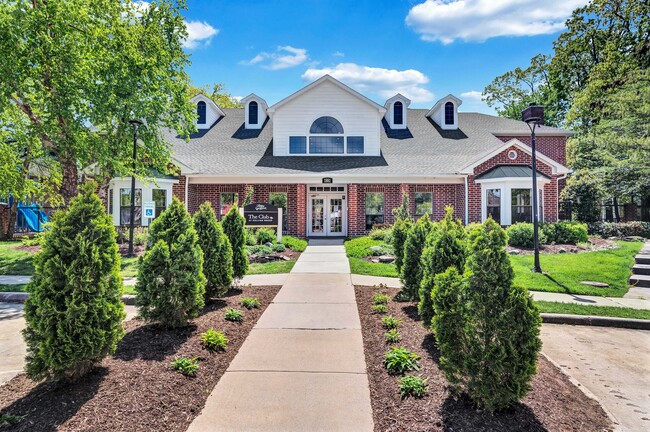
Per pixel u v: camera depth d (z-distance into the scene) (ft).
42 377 10.84
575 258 37.37
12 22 35.63
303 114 63.93
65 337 10.72
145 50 44.83
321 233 62.90
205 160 60.39
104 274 11.81
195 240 16.48
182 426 10.00
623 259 36.65
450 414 10.14
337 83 63.52
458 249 16.57
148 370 12.24
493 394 9.84
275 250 43.98
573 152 75.87
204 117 71.26
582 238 45.47
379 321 18.54
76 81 39.68
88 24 40.63
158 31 45.57
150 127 45.27
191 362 13.04
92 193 12.19
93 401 10.36
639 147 57.98
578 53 102.73
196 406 11.02
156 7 47.19
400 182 57.57
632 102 60.29
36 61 37.76
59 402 10.29
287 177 56.95
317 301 23.24
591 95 83.05
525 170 53.01
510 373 9.83
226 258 21.59
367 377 12.92
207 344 14.76
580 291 27.37
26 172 44.78
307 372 13.32
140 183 52.24
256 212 48.16
